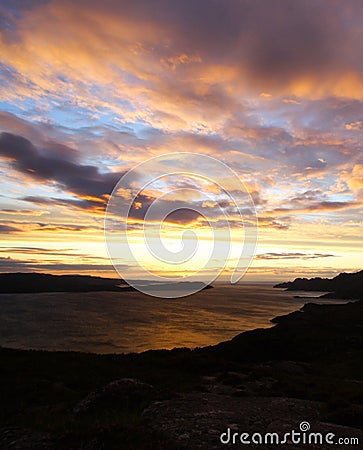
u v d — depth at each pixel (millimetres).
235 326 54094
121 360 20922
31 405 11398
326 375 20953
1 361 17797
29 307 78938
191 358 20859
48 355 20688
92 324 53469
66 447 7191
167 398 11211
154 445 7094
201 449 7004
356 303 67000
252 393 12953
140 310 77562
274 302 114375
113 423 8336
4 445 7559
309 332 37469
